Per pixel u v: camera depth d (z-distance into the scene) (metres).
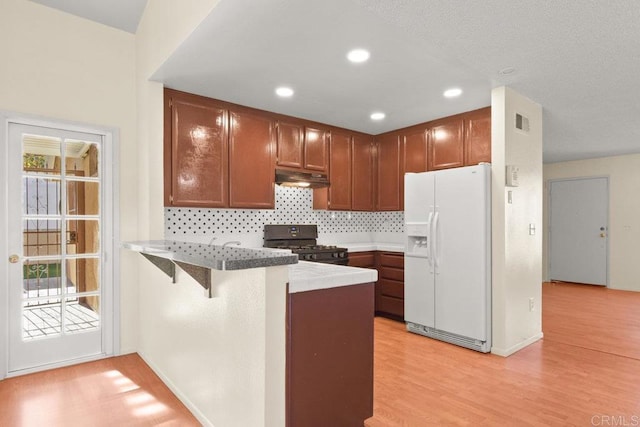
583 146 5.48
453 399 2.37
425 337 3.68
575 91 3.23
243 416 1.73
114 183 3.13
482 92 3.31
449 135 4.06
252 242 4.07
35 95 2.78
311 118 4.17
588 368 2.88
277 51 2.51
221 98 3.49
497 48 2.44
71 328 3.00
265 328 1.59
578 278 6.71
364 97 3.46
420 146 4.38
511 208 3.26
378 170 4.92
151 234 3.03
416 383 2.60
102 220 3.14
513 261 3.28
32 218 2.84
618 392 2.48
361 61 2.68
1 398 2.39
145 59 3.03
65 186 2.99
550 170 7.05
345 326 1.90
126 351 3.20
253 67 2.78
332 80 3.04
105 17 3.04
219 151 3.51
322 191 4.49
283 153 4.01
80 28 3.00
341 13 2.05
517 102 3.31
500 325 3.17
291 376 1.68
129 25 3.17
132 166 3.22
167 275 2.61
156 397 2.42
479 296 3.22
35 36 2.79
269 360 1.60
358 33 2.27
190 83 3.11
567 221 6.84
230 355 1.84
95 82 3.05
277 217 4.31
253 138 3.76
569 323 4.20
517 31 2.21
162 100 3.10
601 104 3.57
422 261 3.70
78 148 3.06
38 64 2.80
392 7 1.97
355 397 1.96
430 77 2.96
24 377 2.71
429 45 2.40
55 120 2.86
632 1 1.89
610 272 6.35
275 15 2.06
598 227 6.48
